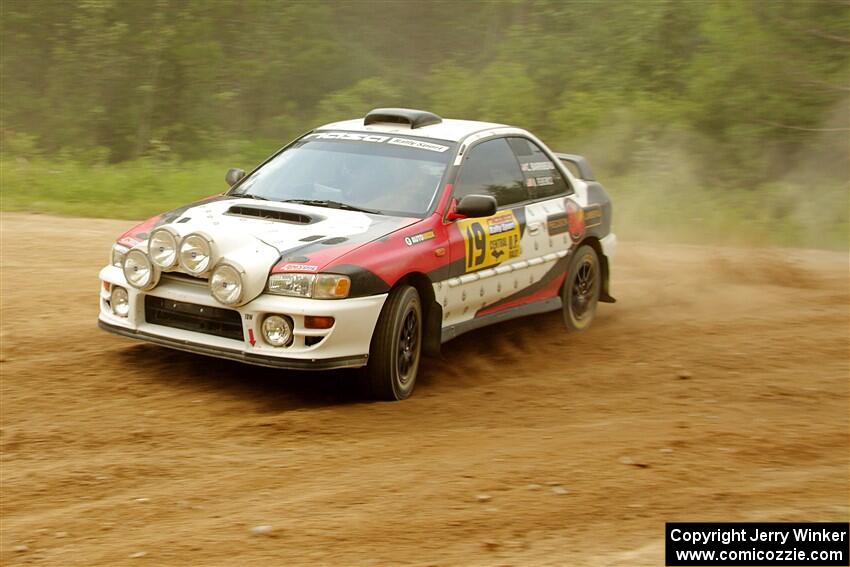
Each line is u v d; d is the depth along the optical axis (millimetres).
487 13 42969
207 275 11031
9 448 9734
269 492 8914
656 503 8992
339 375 12508
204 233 10961
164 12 38500
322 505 8664
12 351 12656
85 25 38000
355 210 12375
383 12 43812
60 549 7766
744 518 8773
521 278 13727
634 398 12250
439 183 12633
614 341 14914
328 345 10836
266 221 11859
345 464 9633
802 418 11617
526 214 13852
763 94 32094
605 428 11031
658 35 36875
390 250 11422
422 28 44969
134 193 27047
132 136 38531
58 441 9953
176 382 11836
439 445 10258
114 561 7578
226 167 33344
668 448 10406
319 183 12867
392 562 7680
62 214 23844
